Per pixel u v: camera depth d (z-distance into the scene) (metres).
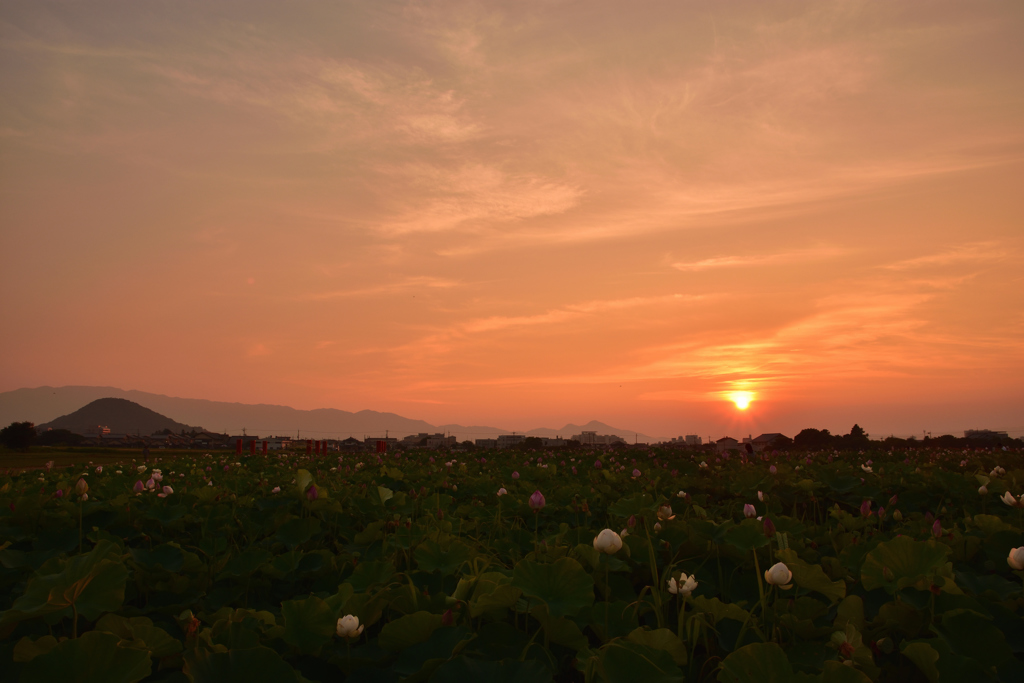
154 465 13.46
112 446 93.44
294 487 7.10
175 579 4.23
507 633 3.28
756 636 3.36
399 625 2.98
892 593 3.55
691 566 4.44
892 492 8.27
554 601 3.38
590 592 3.41
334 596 3.53
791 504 8.09
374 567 4.08
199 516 6.34
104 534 5.07
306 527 5.72
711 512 7.05
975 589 3.82
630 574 4.50
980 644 2.98
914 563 3.68
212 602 4.21
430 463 13.44
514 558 5.03
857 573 4.21
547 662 3.09
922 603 3.38
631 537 4.55
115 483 7.80
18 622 3.33
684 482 8.62
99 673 2.27
